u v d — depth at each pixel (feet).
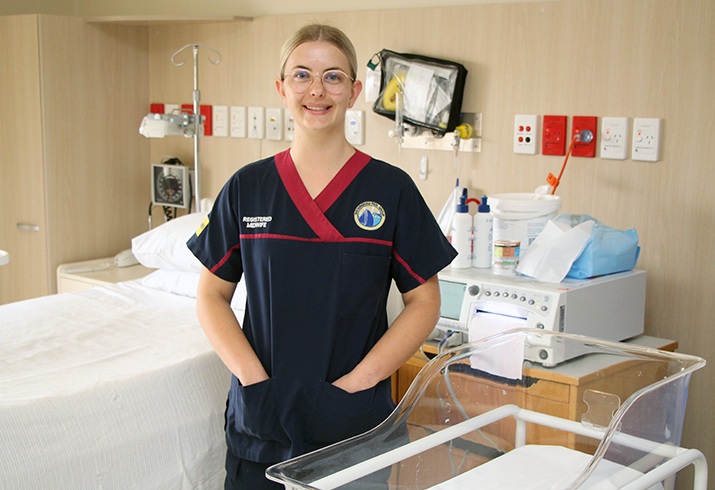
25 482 4.46
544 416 4.38
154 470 5.18
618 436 3.23
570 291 5.63
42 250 9.90
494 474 3.81
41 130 9.55
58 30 9.56
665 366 4.04
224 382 5.86
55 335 6.37
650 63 6.69
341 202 4.40
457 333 6.22
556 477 3.75
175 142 10.81
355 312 4.36
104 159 10.42
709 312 6.64
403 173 4.57
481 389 4.34
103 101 10.28
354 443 3.63
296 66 4.26
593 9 6.95
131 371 5.40
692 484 6.80
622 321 6.31
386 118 8.48
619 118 6.89
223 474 5.71
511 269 6.30
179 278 8.12
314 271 4.30
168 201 10.44
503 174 7.75
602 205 7.16
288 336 4.29
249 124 9.79
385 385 4.47
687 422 6.88
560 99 7.27
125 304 7.54
